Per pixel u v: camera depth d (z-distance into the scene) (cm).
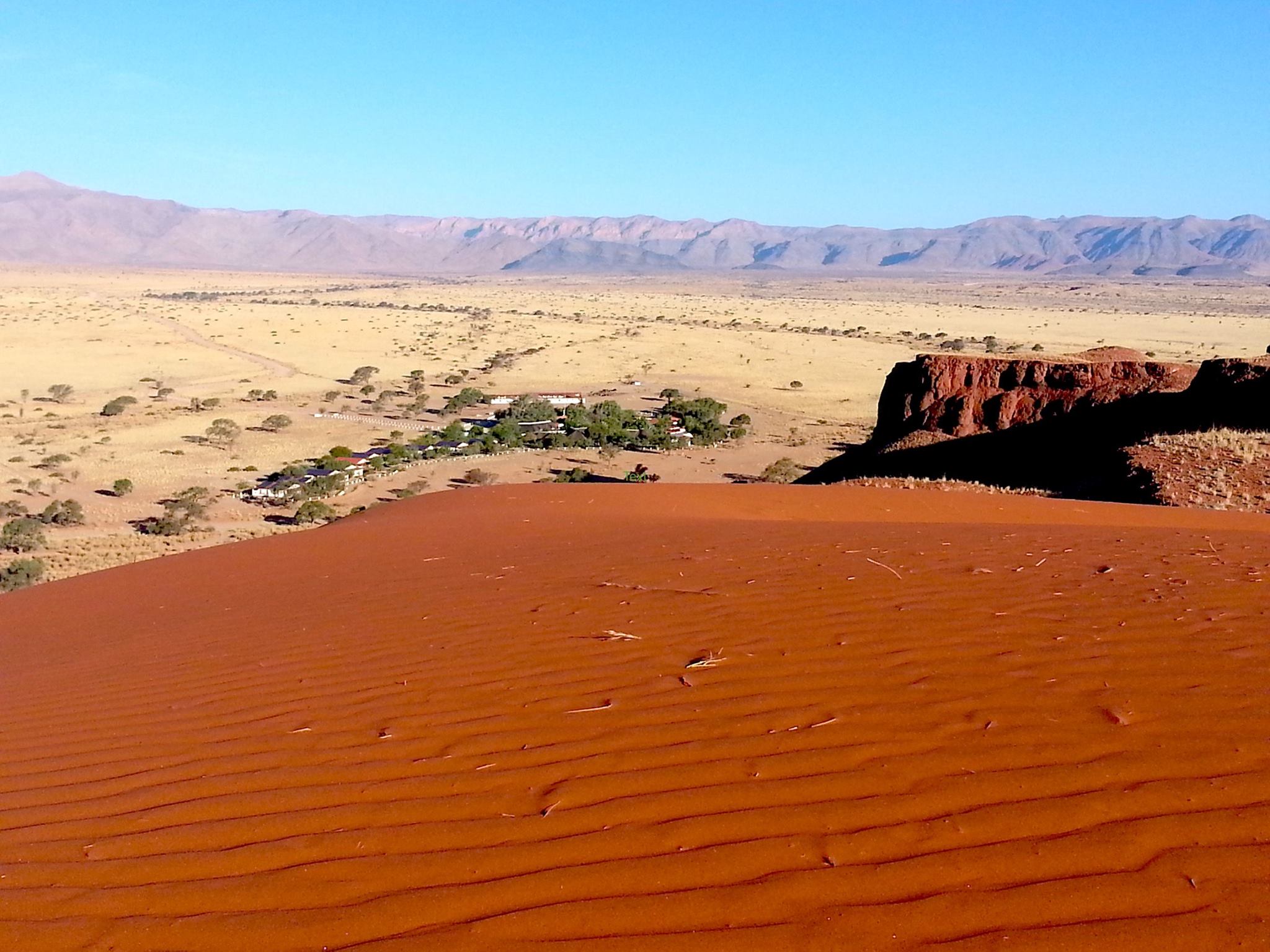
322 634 825
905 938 321
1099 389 3559
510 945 335
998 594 746
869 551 969
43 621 1201
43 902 396
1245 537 1066
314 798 472
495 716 557
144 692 711
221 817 462
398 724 563
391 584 1045
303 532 1702
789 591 795
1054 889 340
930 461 3703
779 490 1836
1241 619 644
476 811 438
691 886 361
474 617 812
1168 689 512
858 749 465
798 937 326
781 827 397
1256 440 2286
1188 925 315
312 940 351
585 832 409
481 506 1773
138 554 4209
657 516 1551
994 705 506
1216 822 374
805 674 579
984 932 320
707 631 690
